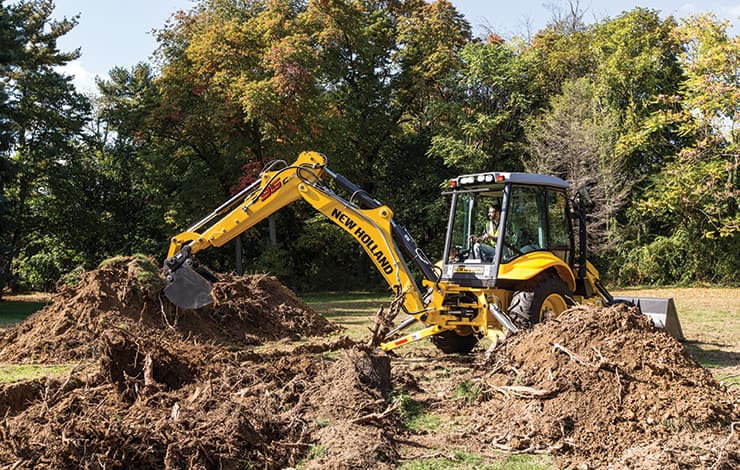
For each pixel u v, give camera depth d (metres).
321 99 24.77
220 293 12.10
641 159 29.89
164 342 8.70
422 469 5.18
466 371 8.82
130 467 4.87
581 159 26.97
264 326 12.08
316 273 32.69
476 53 30.19
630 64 28.95
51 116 26.48
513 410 6.36
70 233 27.94
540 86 31.45
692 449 5.34
